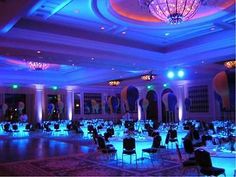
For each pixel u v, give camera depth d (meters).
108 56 11.09
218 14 8.51
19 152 11.01
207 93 19.50
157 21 9.30
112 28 9.55
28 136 17.56
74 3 7.43
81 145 12.79
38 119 20.84
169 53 12.66
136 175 6.95
